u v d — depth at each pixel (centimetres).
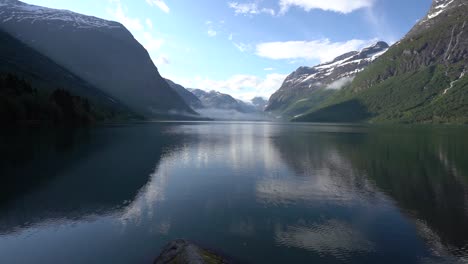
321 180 3925
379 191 3403
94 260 1828
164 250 1759
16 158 5081
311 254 1933
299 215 2638
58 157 5322
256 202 3005
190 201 3017
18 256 1872
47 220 2467
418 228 2348
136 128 14888
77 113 14888
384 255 1927
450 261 1855
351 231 2295
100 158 5406
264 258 1858
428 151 6450
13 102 11006
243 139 9781
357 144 8044
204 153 6328
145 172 4347
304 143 8444
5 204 2833
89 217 2542
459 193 3284
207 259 1620
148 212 2689
